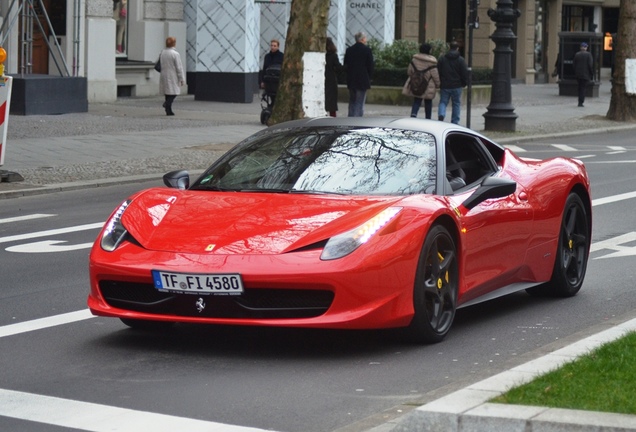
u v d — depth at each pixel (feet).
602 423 17.33
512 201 29.99
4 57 59.26
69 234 45.83
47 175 63.21
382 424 20.07
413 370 24.27
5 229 47.26
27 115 98.27
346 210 25.61
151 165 67.97
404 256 25.13
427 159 28.17
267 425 20.15
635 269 37.86
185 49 130.82
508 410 18.25
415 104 100.37
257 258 24.18
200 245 24.84
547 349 25.16
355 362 24.93
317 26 81.56
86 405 21.34
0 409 21.03
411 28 173.58
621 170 69.82
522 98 153.07
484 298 28.99
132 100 122.31
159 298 25.13
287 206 26.03
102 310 25.61
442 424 18.33
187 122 96.22
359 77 97.50
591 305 32.09
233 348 26.23
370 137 29.07
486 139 31.35
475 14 94.58
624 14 116.16
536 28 201.46
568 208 32.96
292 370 24.18
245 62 124.67
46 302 32.01
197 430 19.76
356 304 24.35
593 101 151.33
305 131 29.89
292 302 24.40
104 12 116.06
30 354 25.71
